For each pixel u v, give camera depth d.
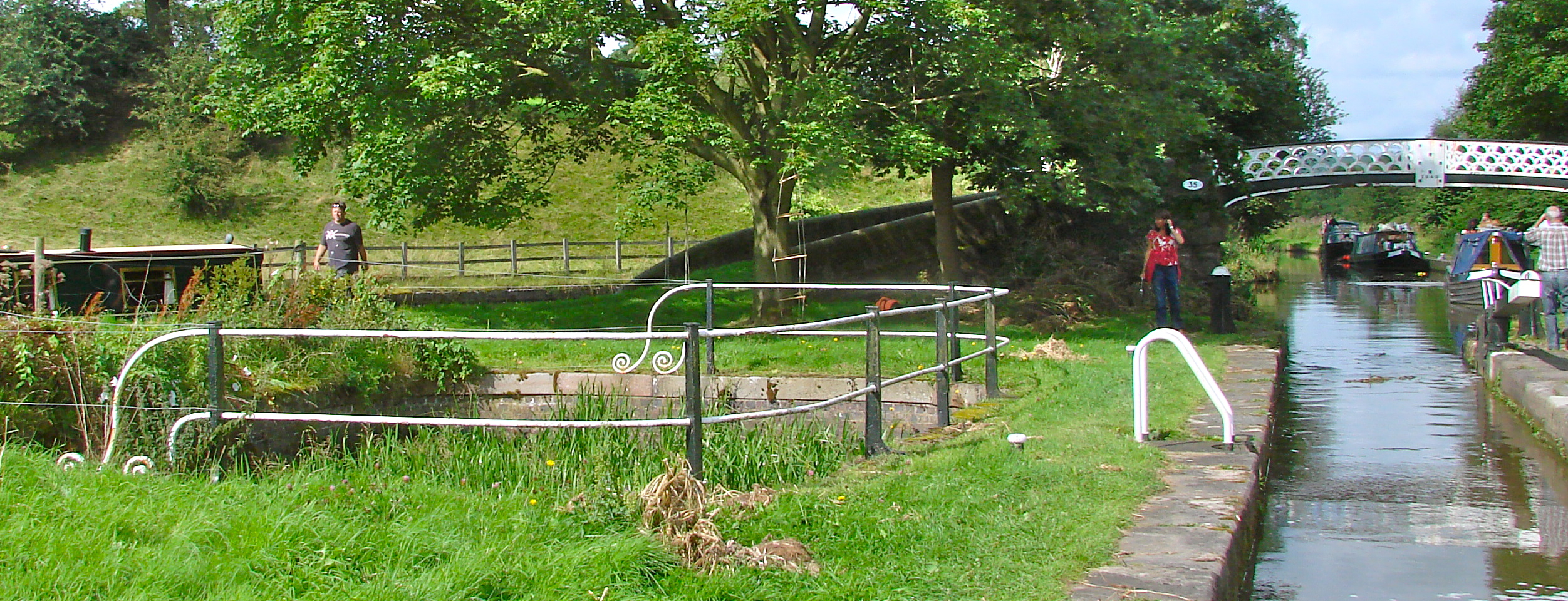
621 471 7.23
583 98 14.43
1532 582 5.82
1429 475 8.33
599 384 10.84
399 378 10.36
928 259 23.12
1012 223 22.89
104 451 6.81
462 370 10.73
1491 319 13.89
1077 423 8.32
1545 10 38.25
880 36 14.88
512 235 32.22
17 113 36.47
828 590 4.50
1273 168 29.11
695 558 4.75
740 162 15.88
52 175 35.75
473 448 7.75
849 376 10.63
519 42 13.96
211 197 34.41
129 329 7.55
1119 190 17.84
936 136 16.16
